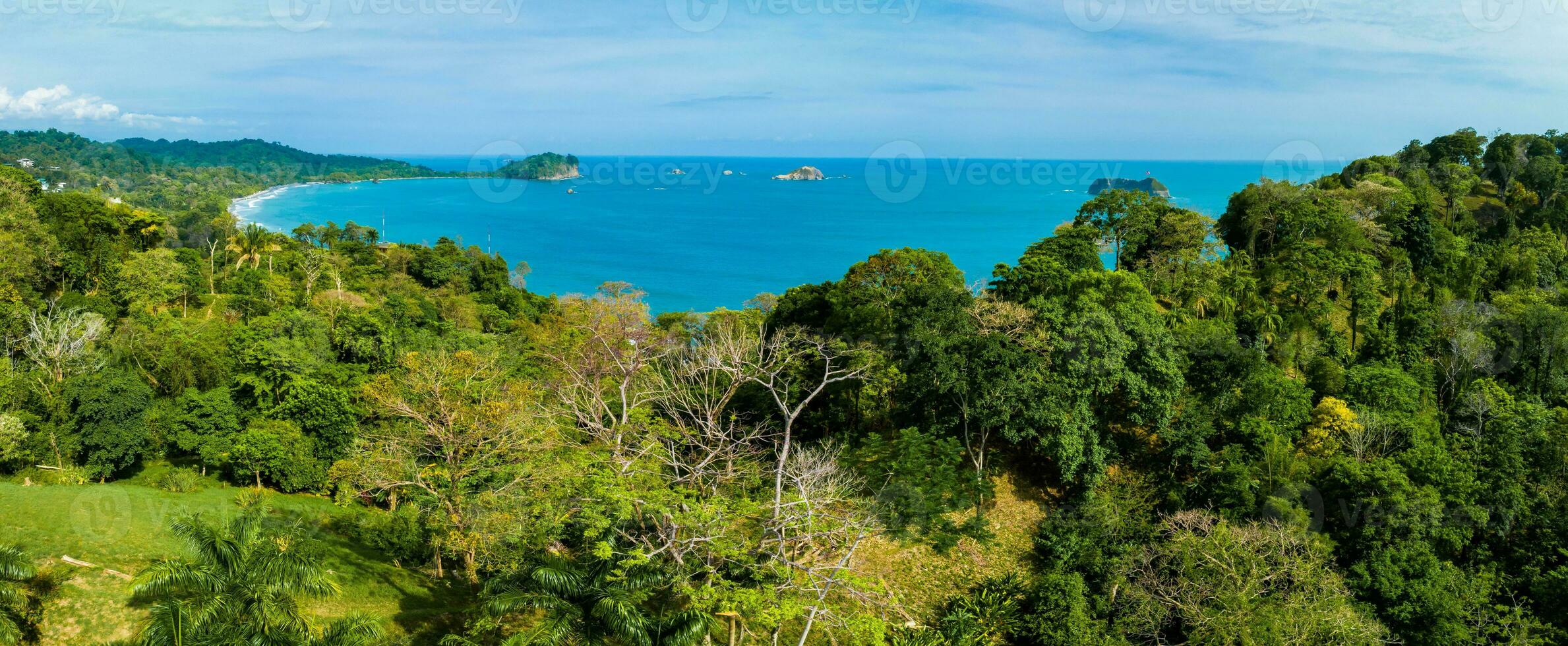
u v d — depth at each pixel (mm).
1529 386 57062
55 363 51188
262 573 26141
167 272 80750
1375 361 58219
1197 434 44906
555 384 45469
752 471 33938
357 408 51000
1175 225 69375
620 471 29469
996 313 46562
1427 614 35469
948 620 37406
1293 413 48125
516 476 34812
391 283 127562
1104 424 46719
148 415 49469
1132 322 45688
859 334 52594
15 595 26766
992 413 43219
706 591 26703
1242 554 36156
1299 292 64250
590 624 26109
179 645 23312
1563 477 43406
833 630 35062
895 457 47250
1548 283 74688
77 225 82875
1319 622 32969
